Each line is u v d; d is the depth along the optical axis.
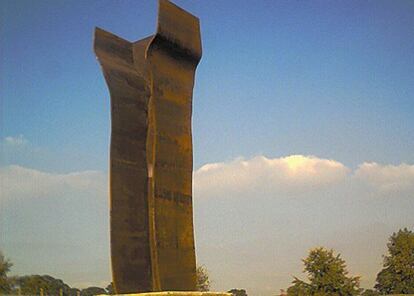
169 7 19.61
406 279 67.19
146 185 17.86
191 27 20.69
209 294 17.64
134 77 18.28
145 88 18.53
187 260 18.75
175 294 16.72
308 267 60.25
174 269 18.08
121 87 17.62
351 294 58.41
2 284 44.38
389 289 68.38
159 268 17.41
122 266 16.36
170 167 18.75
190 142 19.97
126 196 17.02
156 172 18.06
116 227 16.44
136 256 16.94
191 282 18.72
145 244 17.38
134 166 17.55
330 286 58.72
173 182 18.78
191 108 20.33
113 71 17.64
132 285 16.55
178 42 19.77
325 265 59.50
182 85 20.06
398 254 68.38
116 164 16.89
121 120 17.36
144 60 18.75
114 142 16.97
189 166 19.70
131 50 19.11
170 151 18.89
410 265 67.31
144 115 18.30
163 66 19.28
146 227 17.53
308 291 59.78
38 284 45.34
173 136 19.14
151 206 17.72
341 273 59.06
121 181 16.94
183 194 19.17
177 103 19.64
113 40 18.39
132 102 17.91
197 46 20.80
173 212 18.53
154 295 16.36
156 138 18.30
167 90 19.27
